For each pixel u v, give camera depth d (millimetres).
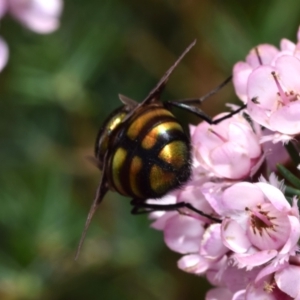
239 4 208
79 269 210
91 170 219
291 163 152
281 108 145
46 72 216
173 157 146
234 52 207
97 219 214
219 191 148
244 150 150
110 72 225
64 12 224
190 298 204
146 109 148
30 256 207
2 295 206
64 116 226
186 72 214
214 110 205
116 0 223
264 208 145
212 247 148
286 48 155
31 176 214
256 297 144
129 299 215
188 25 213
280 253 142
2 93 220
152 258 212
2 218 211
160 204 152
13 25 218
